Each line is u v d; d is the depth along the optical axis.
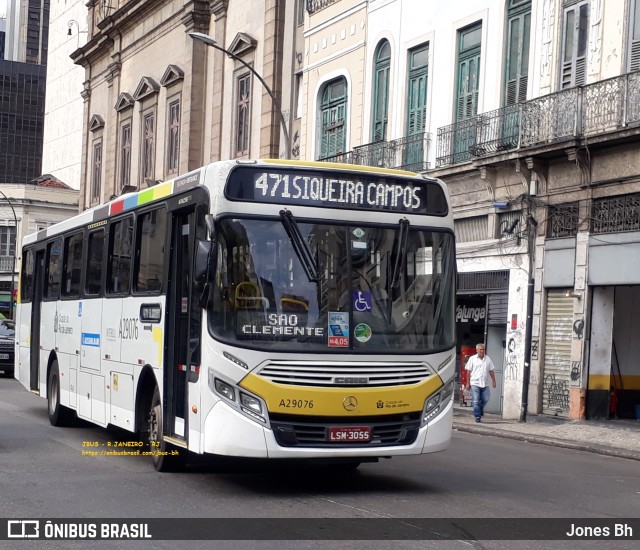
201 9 42.16
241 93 39.50
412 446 11.37
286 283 11.14
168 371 12.66
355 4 32.28
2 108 109.81
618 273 22.44
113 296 15.08
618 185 22.50
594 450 18.73
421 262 11.77
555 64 24.53
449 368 11.73
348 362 11.12
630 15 22.52
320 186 11.45
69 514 10.12
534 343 24.73
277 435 10.91
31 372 20.61
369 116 31.39
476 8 27.28
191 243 11.97
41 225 74.88
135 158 48.19
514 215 25.70
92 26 56.44
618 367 23.89
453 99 28.02
